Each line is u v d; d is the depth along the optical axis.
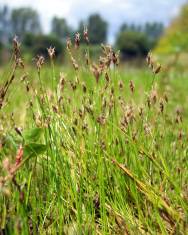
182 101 0.77
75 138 0.30
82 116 0.29
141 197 0.29
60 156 0.28
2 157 0.25
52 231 0.24
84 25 0.30
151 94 0.31
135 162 0.29
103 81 0.31
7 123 0.30
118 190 0.28
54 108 0.29
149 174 0.31
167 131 0.35
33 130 0.24
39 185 0.27
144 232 0.26
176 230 0.25
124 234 0.25
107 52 0.30
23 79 0.28
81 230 0.25
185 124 0.39
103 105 0.30
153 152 0.31
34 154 0.23
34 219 0.24
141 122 0.31
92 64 0.30
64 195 0.27
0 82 0.26
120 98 0.32
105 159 0.29
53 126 0.28
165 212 0.26
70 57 0.30
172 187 0.30
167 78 0.80
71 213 0.26
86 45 0.30
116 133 0.31
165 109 0.34
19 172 0.26
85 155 0.29
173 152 0.33
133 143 0.29
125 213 0.27
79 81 0.30
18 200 0.23
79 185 0.27
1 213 0.23
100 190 0.25
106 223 0.25
